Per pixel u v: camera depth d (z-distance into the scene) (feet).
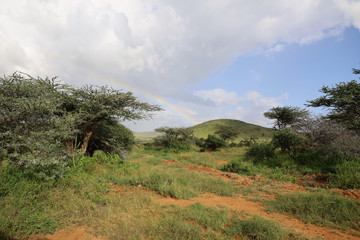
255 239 12.10
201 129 283.18
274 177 32.73
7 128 20.30
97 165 29.84
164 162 47.50
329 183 26.68
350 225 14.12
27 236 11.22
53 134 23.09
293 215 16.33
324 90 44.47
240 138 212.43
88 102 39.40
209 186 24.56
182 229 12.28
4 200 13.64
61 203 14.94
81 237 11.55
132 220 13.70
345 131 37.91
